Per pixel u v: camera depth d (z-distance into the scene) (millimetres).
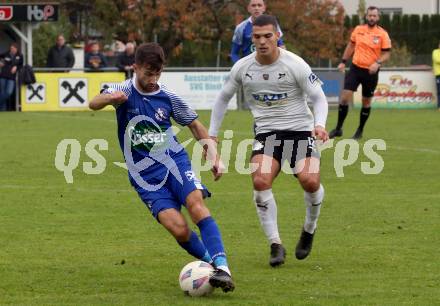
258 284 15320
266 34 16812
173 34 83500
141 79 14750
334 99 63000
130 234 19906
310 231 17078
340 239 19297
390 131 44000
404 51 84250
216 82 61656
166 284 15391
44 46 79750
